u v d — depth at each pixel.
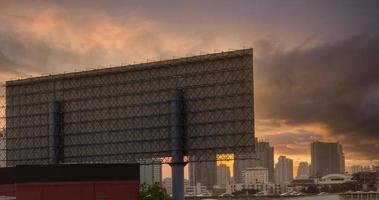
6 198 88.88
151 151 114.62
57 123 127.19
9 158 135.12
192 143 109.94
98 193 98.38
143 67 116.06
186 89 111.19
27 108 132.75
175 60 112.38
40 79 130.62
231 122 106.50
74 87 125.69
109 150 120.12
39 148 130.62
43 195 96.88
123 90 118.75
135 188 100.56
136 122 116.88
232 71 106.75
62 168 97.88
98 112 122.19
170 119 112.44
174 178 110.69
